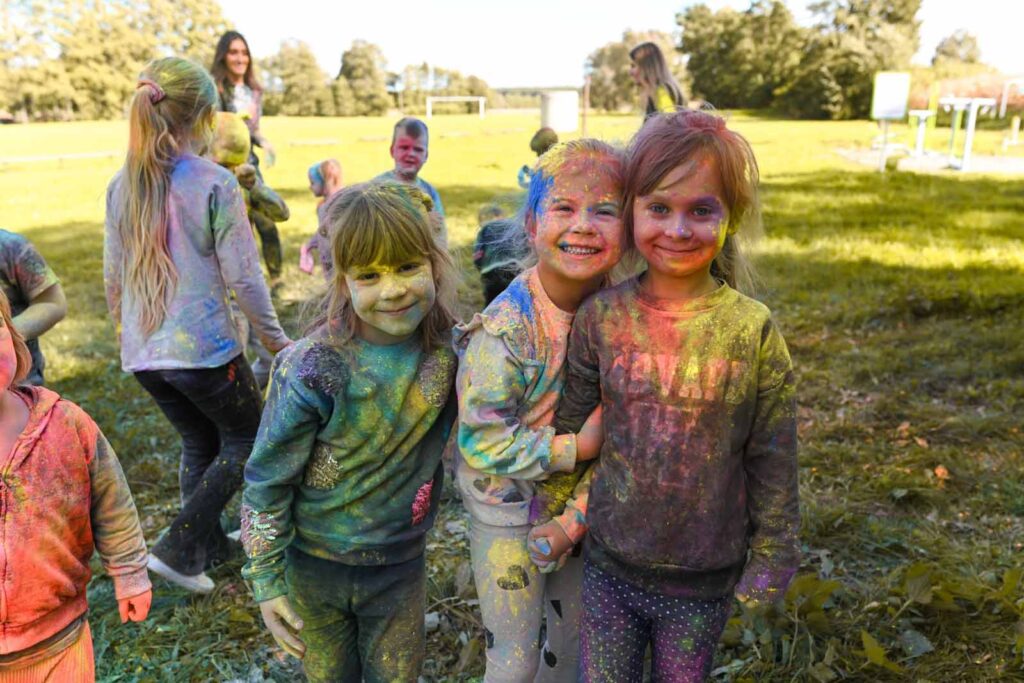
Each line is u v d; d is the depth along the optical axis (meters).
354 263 1.77
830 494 3.75
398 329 1.82
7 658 1.68
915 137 25.66
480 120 44.06
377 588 2.00
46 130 38.69
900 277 7.43
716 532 1.77
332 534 1.97
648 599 1.85
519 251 2.28
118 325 3.00
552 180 1.83
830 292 7.11
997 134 27.05
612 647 1.92
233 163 4.32
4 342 1.65
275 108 62.44
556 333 1.91
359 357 1.87
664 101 6.02
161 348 2.81
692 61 60.56
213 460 3.19
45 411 1.73
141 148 2.73
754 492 1.82
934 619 2.80
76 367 5.48
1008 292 6.64
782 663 2.63
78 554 1.81
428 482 2.02
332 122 44.50
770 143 25.03
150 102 2.71
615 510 1.82
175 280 2.79
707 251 1.70
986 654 2.66
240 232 2.86
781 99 46.50
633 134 1.91
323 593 2.01
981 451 4.16
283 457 1.89
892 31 42.62
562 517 1.95
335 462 1.91
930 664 2.62
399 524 1.99
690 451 1.74
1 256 2.48
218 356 2.86
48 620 1.73
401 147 4.39
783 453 1.78
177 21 59.91
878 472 3.93
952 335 5.80
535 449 1.84
